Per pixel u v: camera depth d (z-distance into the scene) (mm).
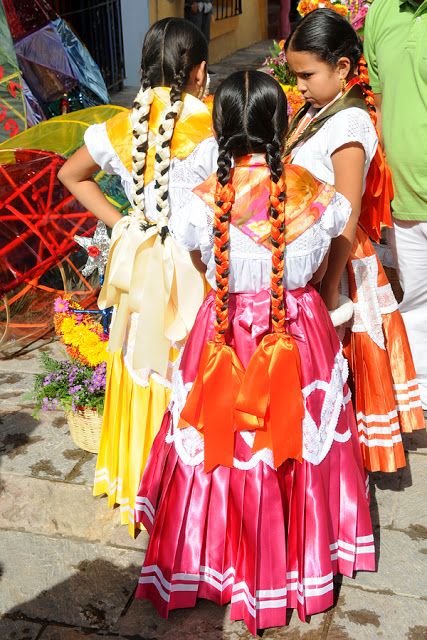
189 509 2506
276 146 2109
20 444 3498
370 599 2637
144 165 2572
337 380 2463
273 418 2309
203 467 2469
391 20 3178
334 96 2656
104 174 4488
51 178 4277
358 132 2551
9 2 5602
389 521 3006
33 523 3023
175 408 2527
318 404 2416
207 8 10844
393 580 2717
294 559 2512
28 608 2641
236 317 2311
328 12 2590
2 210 4230
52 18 5949
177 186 2555
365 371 2924
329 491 2537
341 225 2252
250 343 2320
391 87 3221
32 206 4289
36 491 3195
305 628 2527
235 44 13688
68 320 3385
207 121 2520
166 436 2627
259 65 12414
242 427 2344
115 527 2996
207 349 2338
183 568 2533
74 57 6023
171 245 2604
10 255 4266
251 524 2418
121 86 9727
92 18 8773
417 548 2863
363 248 2869
